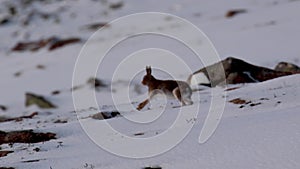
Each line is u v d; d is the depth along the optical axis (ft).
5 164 143.33
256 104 182.50
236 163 112.06
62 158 144.25
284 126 136.98
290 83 221.46
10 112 426.10
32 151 159.43
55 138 178.50
